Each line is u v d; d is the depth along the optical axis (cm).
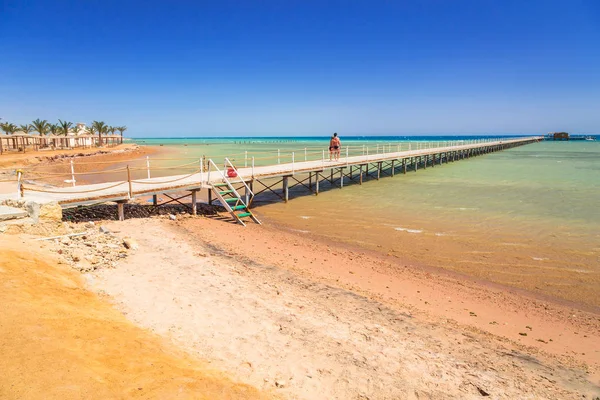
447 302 817
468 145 5109
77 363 363
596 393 503
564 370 566
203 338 545
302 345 557
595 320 756
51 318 447
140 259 878
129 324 521
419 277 958
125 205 1519
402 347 582
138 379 362
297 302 732
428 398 455
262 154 5384
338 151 2641
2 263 578
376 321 679
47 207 891
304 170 2075
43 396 305
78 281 649
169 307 634
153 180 1566
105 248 891
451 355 576
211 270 867
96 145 8056
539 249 1159
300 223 1499
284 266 973
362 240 1271
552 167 3738
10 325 405
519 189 2297
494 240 1254
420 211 1692
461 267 1029
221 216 1545
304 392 442
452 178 2908
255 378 454
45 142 6600
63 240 847
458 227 1415
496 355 594
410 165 4000
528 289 894
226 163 1661
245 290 764
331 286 849
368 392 457
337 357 532
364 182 2731
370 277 945
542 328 718
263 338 568
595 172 3225
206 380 394
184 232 1216
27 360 349
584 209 1698
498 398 469
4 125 5894
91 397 315
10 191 1744
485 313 772
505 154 6050
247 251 1085
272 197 2083
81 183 2525
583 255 1103
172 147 8950
